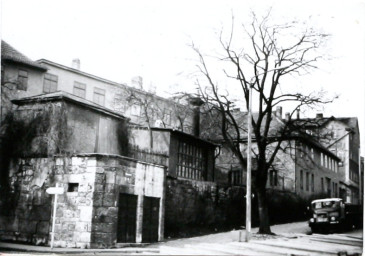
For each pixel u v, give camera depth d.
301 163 42.25
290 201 35.47
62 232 19.08
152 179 21.39
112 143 27.23
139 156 28.94
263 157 23.25
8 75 32.56
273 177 40.88
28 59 34.31
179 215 23.77
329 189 51.19
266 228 23.12
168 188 23.16
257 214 30.62
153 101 38.53
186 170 30.28
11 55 32.94
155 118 39.25
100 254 16.55
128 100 38.03
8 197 21.09
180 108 38.97
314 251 17.55
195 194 25.19
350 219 30.12
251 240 19.94
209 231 25.78
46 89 35.97
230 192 28.28
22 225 20.36
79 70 38.53
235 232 19.55
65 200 19.39
